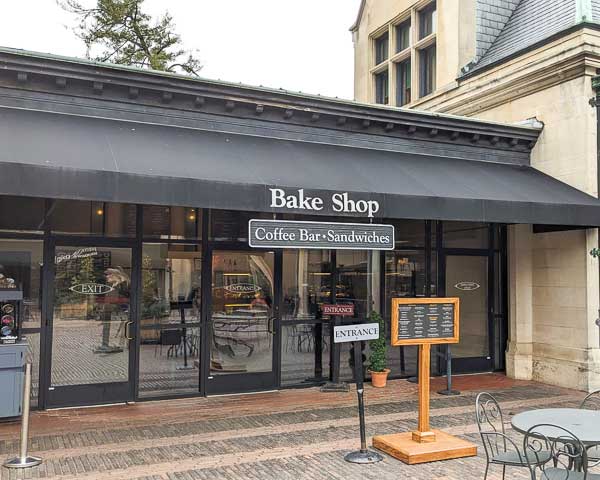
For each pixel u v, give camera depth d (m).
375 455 5.89
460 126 9.97
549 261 10.28
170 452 6.07
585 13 10.07
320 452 6.12
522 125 10.38
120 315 8.20
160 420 7.32
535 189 9.26
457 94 12.13
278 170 7.44
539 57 10.27
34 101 7.36
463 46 12.33
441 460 5.86
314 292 9.48
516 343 10.54
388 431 6.92
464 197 8.06
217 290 8.82
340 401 8.45
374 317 9.53
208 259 8.73
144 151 6.97
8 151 6.00
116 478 5.29
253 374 8.98
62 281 7.87
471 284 10.80
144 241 8.34
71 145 6.58
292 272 9.34
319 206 7.10
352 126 9.26
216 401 8.38
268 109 8.63
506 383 10.02
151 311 8.40
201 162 7.08
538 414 4.91
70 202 7.93
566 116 10.02
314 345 9.45
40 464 5.66
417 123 9.62
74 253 7.95
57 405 7.79
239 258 8.96
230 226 8.89
